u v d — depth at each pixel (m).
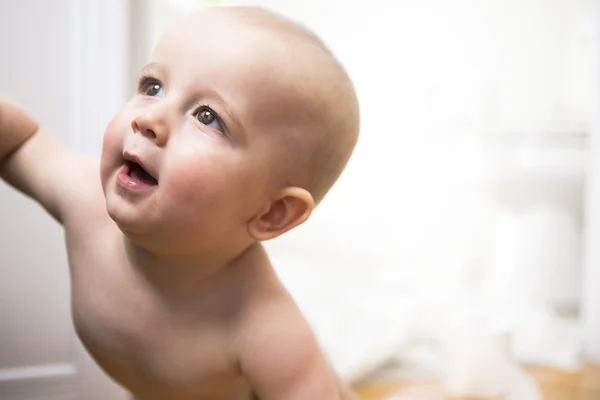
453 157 1.65
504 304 1.47
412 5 1.67
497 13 1.58
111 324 0.57
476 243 1.61
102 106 0.95
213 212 0.50
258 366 0.55
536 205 1.55
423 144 1.68
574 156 1.51
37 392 0.93
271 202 0.53
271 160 0.51
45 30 0.92
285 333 0.55
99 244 0.59
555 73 1.54
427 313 1.39
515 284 1.52
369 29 1.70
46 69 0.92
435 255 1.65
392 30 1.69
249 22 0.52
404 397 1.12
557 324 1.42
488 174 1.60
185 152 0.48
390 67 1.69
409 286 1.55
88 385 0.95
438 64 1.65
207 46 0.50
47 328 0.95
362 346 1.21
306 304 1.37
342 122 0.54
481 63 1.60
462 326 1.12
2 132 0.62
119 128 0.51
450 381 1.10
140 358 0.57
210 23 0.51
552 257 1.52
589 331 1.36
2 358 0.92
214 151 0.48
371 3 1.69
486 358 1.09
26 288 0.93
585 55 1.51
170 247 0.52
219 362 0.56
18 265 0.93
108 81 0.96
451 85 1.64
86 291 0.59
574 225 1.52
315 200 0.56
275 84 0.49
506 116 1.57
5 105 0.62
